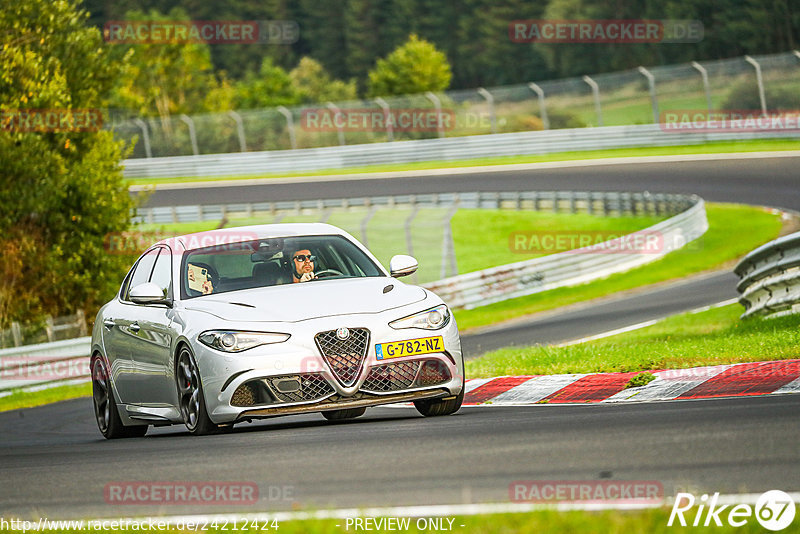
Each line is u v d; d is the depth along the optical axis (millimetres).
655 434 20859
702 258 94938
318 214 145250
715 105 166000
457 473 18375
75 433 41406
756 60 163625
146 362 30328
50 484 21156
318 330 26500
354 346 26625
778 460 17453
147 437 31328
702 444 19328
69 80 91375
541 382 34625
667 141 161000
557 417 25531
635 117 170875
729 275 82688
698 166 143625
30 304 86812
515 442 21234
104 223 91062
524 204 138000
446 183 155500
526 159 168500
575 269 94312
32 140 86312
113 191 92125
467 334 74875
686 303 69000
